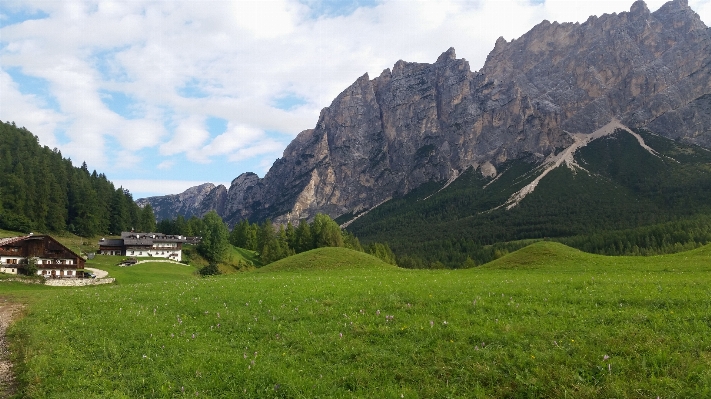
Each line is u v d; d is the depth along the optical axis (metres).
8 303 36.56
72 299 33.19
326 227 145.00
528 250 58.62
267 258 139.12
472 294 25.86
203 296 29.91
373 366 15.77
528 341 16.25
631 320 18.22
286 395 13.95
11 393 15.59
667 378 12.62
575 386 12.77
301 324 21.62
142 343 19.95
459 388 13.68
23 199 146.88
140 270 107.12
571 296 23.70
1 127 194.38
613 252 190.88
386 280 36.75
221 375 15.66
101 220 180.00
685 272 37.34
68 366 17.27
